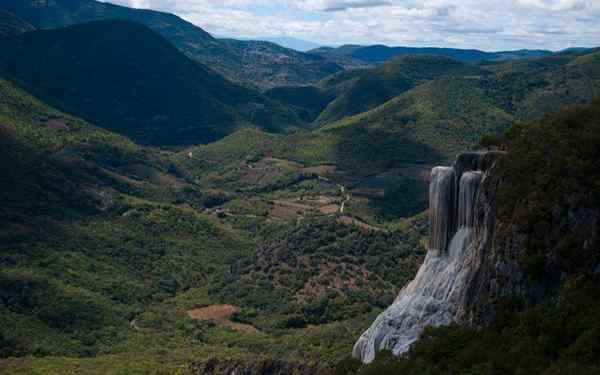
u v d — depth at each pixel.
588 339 41.19
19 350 144.00
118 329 162.88
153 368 129.50
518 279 48.34
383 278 162.62
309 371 94.81
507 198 51.03
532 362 42.94
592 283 45.00
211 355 133.25
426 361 49.25
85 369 129.88
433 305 54.94
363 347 60.69
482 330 49.03
